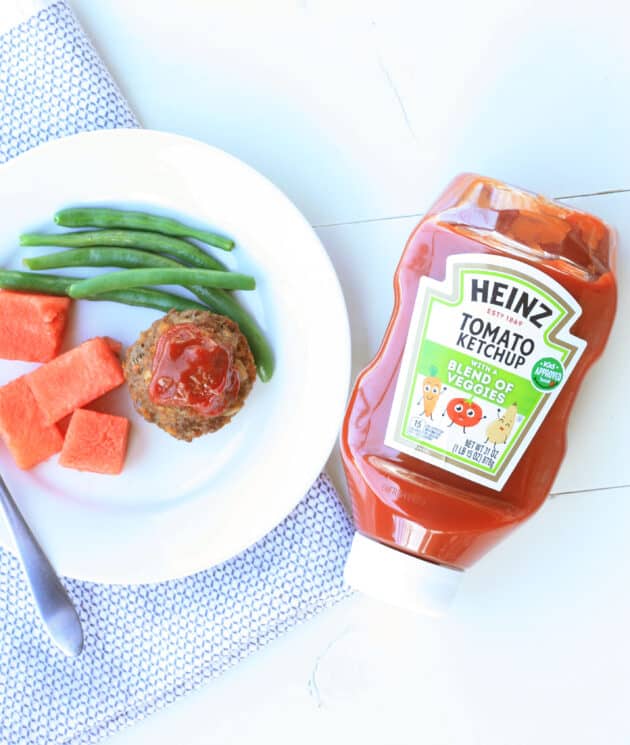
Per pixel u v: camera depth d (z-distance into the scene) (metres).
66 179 0.66
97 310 0.68
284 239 0.66
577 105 0.68
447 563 0.63
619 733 0.70
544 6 0.68
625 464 0.69
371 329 0.69
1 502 0.67
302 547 0.69
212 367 0.63
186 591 0.69
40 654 0.69
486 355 0.61
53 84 0.67
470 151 0.69
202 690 0.71
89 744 0.70
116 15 0.69
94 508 0.68
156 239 0.67
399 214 0.69
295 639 0.71
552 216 0.61
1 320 0.66
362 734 0.71
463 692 0.71
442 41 0.69
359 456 0.63
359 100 0.69
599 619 0.70
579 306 0.61
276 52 0.69
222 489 0.67
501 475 0.62
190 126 0.69
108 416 0.67
